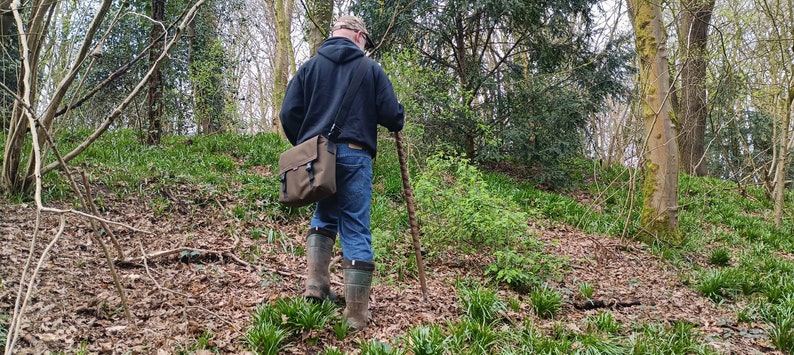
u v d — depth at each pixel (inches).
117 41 443.8
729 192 484.4
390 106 132.6
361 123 130.3
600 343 135.5
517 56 543.8
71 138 354.3
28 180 205.3
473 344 129.4
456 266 204.8
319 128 127.6
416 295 167.5
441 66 475.8
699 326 164.7
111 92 473.4
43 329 119.0
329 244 140.0
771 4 382.0
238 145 385.4
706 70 445.1
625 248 269.4
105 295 140.6
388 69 347.6
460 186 219.0
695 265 249.1
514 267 194.7
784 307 176.4
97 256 168.1
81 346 113.7
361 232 133.0
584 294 181.6
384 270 188.5
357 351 124.5
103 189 235.1
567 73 486.9
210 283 160.7
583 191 470.0
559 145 447.2
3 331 113.6
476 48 477.1
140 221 211.0
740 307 187.9
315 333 128.0
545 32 466.9
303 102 135.3
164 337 122.6
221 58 494.9
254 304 146.8
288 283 167.8
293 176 125.9
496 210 205.3
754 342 154.4
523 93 456.1
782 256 291.7
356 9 433.1
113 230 193.5
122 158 292.8
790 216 406.9
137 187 243.3
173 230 208.7
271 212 241.9
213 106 496.4
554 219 330.3
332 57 131.8
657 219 285.1
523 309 164.1
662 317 169.9
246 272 173.8
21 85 183.8
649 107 276.7
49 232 178.5
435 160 238.4
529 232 210.5
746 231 337.7
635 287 205.9
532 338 136.0
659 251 268.7
